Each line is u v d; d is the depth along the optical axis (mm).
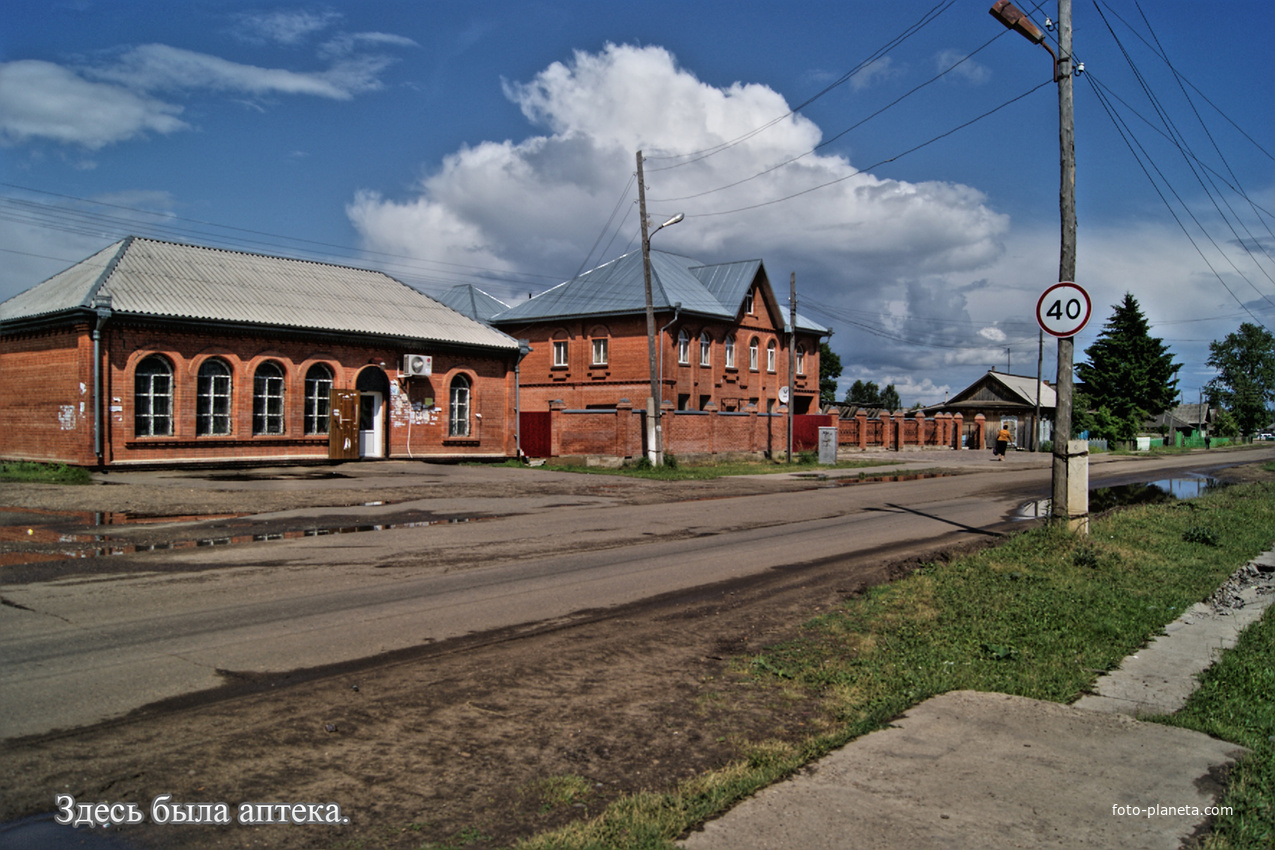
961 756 4109
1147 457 48906
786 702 5270
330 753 4301
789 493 20500
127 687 5227
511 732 4656
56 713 4762
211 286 24328
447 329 29156
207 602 7594
